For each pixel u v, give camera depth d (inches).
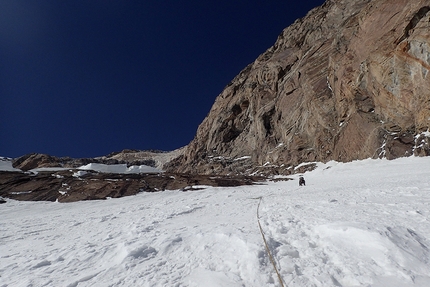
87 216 468.8
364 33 1197.7
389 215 193.8
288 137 1651.1
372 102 1166.3
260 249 140.3
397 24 1018.7
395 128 1042.7
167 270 138.3
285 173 1453.0
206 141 2610.7
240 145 2182.6
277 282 110.8
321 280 106.7
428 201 237.8
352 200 296.5
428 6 922.1
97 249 200.8
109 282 131.1
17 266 184.2
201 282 117.5
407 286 93.6
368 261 116.0
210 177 1012.5
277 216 245.4
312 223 188.9
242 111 2407.7
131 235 245.8
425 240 135.1
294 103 1686.8
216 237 178.4
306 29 2032.5
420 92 922.1
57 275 152.9
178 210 421.1
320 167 1272.1
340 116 1318.9
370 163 1022.4
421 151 889.5
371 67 1099.9
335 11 1696.6
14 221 472.4
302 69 1674.5
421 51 900.0
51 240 284.0
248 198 510.9
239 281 114.6
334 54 1411.2
